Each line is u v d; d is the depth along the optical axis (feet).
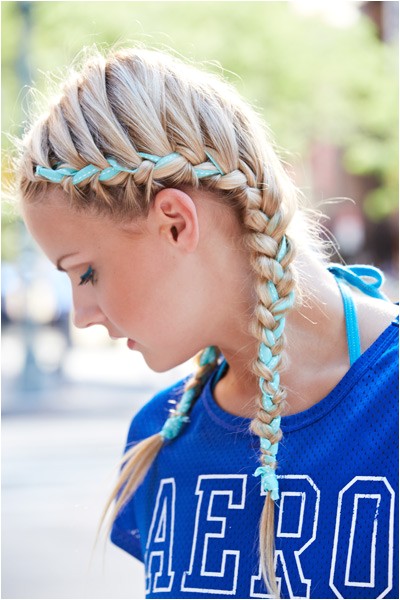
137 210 4.72
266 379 4.68
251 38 45.93
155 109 4.72
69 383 45.75
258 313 4.69
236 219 4.82
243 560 4.77
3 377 47.70
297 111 50.21
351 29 50.29
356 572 4.38
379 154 55.93
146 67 4.86
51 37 42.50
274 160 4.95
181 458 5.27
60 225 4.88
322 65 49.65
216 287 4.85
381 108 52.60
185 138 4.70
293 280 4.73
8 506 21.39
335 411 4.64
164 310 4.86
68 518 20.08
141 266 4.81
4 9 43.45
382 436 4.50
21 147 5.12
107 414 36.76
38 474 25.27
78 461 27.14
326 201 6.20
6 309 61.72
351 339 4.75
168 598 5.02
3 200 5.43
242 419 5.03
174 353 5.00
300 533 4.56
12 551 17.52
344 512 4.47
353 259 67.97
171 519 5.18
